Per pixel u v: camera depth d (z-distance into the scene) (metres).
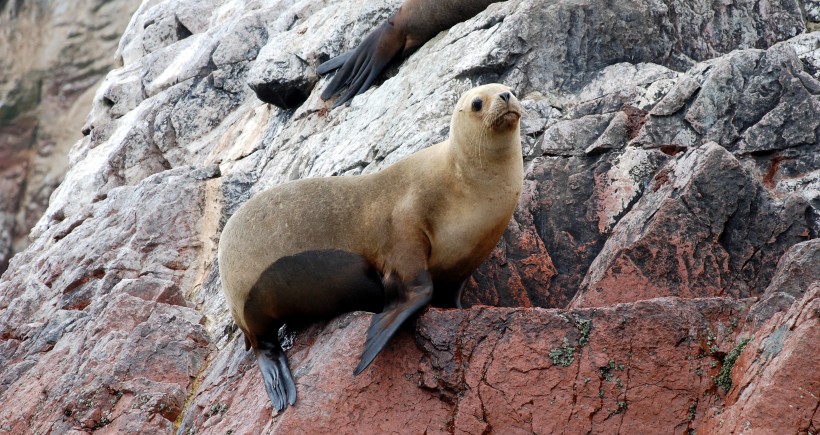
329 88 46.72
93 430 34.19
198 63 57.34
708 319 27.08
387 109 41.22
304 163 43.00
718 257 30.91
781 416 23.52
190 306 40.84
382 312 28.75
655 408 26.30
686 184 31.86
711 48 39.66
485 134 28.16
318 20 51.47
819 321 23.83
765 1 40.53
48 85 119.06
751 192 31.47
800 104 33.41
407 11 45.38
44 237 54.38
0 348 43.53
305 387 28.19
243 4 63.12
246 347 32.91
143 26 69.94
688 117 34.53
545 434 26.44
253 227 30.89
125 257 43.34
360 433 27.05
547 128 36.34
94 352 37.12
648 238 31.14
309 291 29.95
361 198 30.05
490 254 32.69
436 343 27.64
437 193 28.98
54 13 120.56
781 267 28.25
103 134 63.31
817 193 31.78
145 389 34.75
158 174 47.62
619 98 36.47
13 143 117.19
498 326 27.62
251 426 28.69
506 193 28.91
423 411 27.16
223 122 55.56
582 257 33.03
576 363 26.94
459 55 40.38
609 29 38.94
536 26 38.78
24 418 36.34
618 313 27.25
